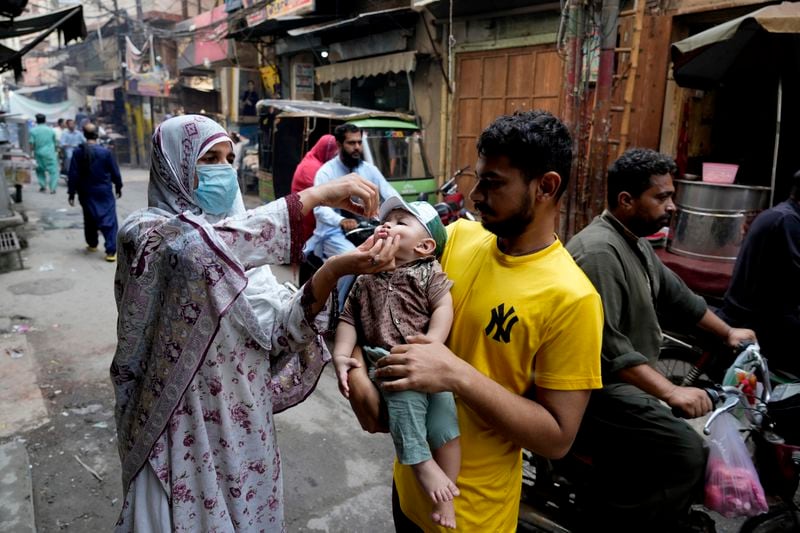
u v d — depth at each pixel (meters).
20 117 15.32
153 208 1.52
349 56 10.80
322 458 3.14
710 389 1.89
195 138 1.48
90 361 4.29
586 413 2.03
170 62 20.75
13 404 3.61
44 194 13.05
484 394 1.21
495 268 1.37
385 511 2.72
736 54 4.92
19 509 2.59
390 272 1.46
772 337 2.81
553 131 1.23
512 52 8.15
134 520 1.52
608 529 2.05
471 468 1.39
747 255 2.82
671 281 2.30
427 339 1.26
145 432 1.46
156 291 1.41
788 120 5.71
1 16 6.27
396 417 1.29
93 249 7.69
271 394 1.64
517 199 1.25
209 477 1.46
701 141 6.33
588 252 1.94
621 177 2.00
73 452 3.15
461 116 9.08
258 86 15.55
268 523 1.63
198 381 1.43
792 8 4.08
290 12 11.73
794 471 2.10
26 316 5.20
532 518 2.12
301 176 5.31
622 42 6.30
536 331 1.29
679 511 1.94
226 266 1.35
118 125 24.17
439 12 8.77
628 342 1.89
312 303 1.47
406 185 7.22
